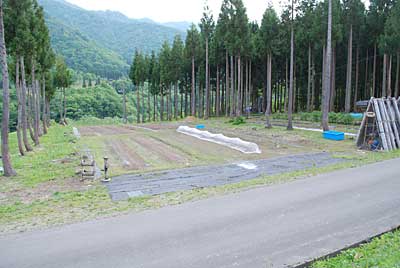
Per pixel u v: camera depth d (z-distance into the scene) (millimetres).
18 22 14867
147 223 5672
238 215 5934
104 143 19500
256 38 35562
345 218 5586
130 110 70125
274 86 47250
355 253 4254
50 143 20906
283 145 16531
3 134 10500
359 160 11539
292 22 21688
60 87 45344
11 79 19516
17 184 9320
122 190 8258
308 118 28281
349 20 29531
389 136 13961
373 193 7055
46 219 6090
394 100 14922
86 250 4602
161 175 10008
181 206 6660
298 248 4457
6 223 5902
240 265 4020
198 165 11688
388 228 5074
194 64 43250
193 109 40281
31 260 4328
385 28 27422
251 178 9242
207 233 5109
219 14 30406
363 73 36188
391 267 3793
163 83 46000
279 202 6660
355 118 23000
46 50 22922
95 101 66188
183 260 4215
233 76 36062
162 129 28062
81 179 9688
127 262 4211
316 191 7410
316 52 36625
